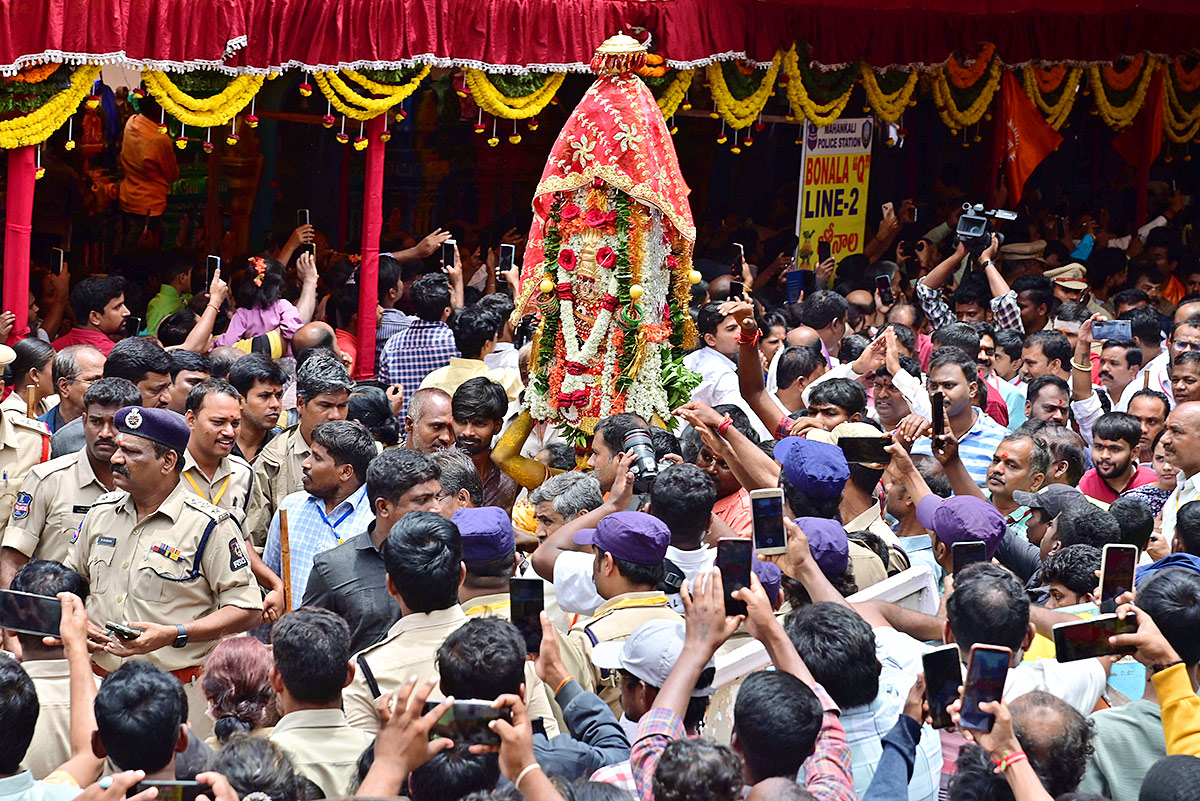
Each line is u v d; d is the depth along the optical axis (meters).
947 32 12.65
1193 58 15.75
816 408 6.89
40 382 7.38
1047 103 14.03
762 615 3.75
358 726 4.27
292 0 8.68
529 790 3.15
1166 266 15.00
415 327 9.23
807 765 3.53
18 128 7.82
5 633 4.38
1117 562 4.17
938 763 3.91
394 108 10.95
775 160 15.23
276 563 6.02
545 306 7.23
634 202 7.04
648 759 3.46
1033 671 4.29
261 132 12.09
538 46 9.71
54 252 9.72
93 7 7.85
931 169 16.11
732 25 10.76
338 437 5.91
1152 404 7.84
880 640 4.43
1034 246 14.45
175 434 5.31
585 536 4.98
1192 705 3.72
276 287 9.62
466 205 13.63
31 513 5.93
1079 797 3.39
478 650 3.63
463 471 5.71
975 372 7.76
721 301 9.30
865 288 12.36
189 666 5.29
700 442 6.60
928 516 5.24
